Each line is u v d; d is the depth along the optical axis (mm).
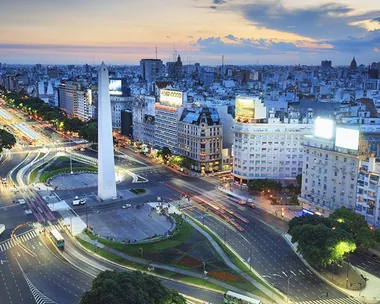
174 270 191000
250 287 176500
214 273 188125
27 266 194500
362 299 168375
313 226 193125
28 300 165750
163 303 135625
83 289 174625
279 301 166125
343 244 182250
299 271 191875
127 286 135000
